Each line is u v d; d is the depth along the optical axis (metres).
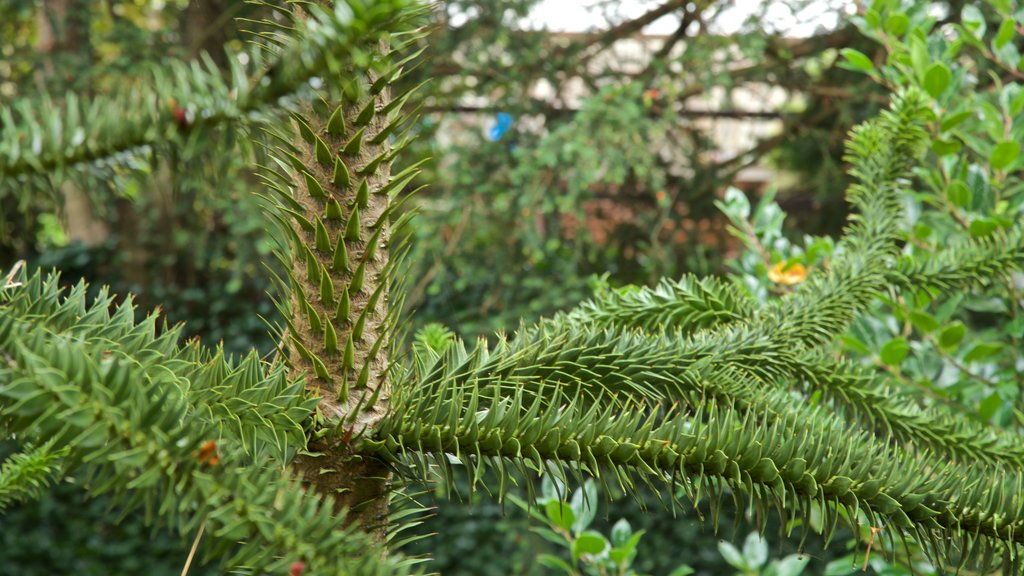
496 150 7.61
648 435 1.30
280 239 1.29
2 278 1.16
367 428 1.27
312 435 1.25
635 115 6.98
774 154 8.90
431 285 7.41
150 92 1.10
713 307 1.69
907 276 1.78
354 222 1.26
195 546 1.07
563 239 8.46
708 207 8.34
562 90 8.11
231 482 1.07
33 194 1.11
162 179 4.28
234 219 7.32
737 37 7.34
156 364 1.15
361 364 1.28
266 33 1.15
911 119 1.86
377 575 1.08
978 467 1.57
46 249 10.02
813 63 8.39
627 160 7.22
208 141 1.10
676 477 1.31
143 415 1.05
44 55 7.56
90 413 1.04
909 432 1.60
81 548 8.09
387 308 1.32
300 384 1.24
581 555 2.12
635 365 1.45
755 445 1.28
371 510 1.28
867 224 1.83
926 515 1.30
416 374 1.36
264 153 1.17
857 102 7.98
